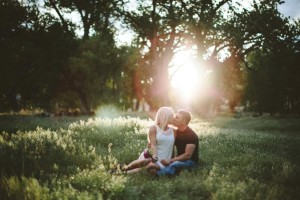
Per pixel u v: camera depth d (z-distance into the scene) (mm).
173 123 7941
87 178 6113
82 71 34031
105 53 34781
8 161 7293
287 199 5629
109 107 36219
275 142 12523
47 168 7344
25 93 37812
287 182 6781
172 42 41562
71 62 33812
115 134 12359
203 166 8016
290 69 27516
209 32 33688
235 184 5973
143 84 48969
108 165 7941
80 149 8953
